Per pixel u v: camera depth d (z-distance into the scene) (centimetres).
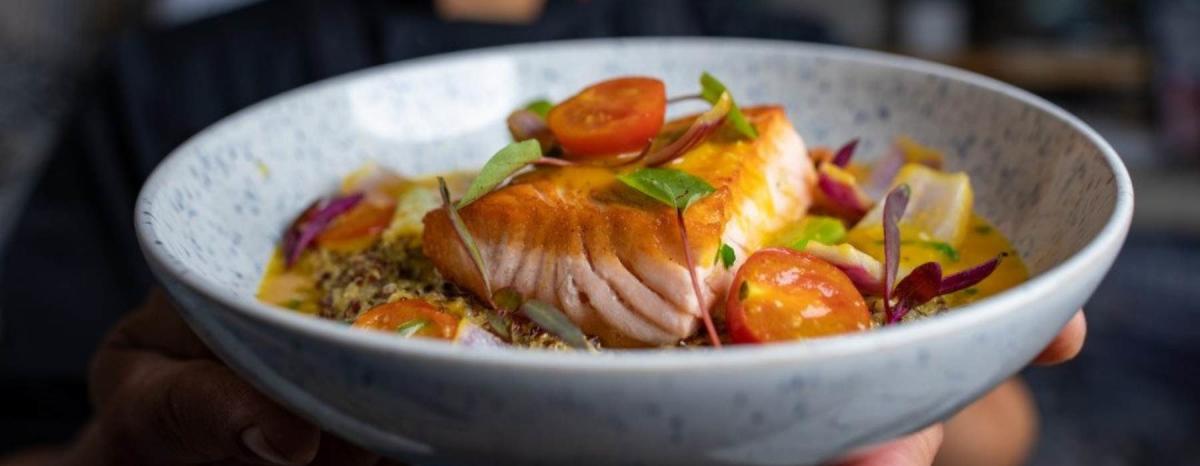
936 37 120
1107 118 114
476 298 35
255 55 73
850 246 34
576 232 33
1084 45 114
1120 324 93
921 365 27
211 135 39
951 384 28
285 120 42
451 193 41
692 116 38
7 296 66
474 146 45
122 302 66
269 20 76
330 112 43
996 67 115
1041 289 28
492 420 27
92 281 66
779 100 44
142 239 31
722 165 34
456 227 33
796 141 38
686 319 32
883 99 43
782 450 28
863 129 43
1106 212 32
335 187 42
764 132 36
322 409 29
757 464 28
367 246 39
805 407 27
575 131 35
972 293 35
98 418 43
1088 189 35
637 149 35
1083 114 115
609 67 45
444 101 45
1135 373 87
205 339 30
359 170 42
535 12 78
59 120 90
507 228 34
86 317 65
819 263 32
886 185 41
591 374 26
